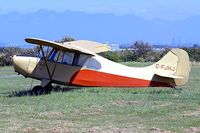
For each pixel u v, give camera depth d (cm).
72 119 2822
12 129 2434
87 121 2752
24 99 3825
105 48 5122
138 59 12156
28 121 2708
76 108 3278
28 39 4231
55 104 3441
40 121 2712
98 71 4581
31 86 5191
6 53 10831
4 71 8706
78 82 4550
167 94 4184
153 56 12319
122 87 4638
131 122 2736
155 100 3778
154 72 4666
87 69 4559
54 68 4547
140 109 3241
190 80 6588
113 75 4606
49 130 2411
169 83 4681
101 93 4231
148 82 4653
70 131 2391
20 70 4609
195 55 13200
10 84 5559
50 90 4575
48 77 4559
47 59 4562
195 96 4025
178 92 4381
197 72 8912
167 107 3372
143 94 4156
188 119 2864
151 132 2402
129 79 4628
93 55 4572
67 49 4419
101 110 3206
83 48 4803
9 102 3631
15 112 3058
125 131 2411
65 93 4241
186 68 4650
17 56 4644
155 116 2986
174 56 4662
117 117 2927
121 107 3353
